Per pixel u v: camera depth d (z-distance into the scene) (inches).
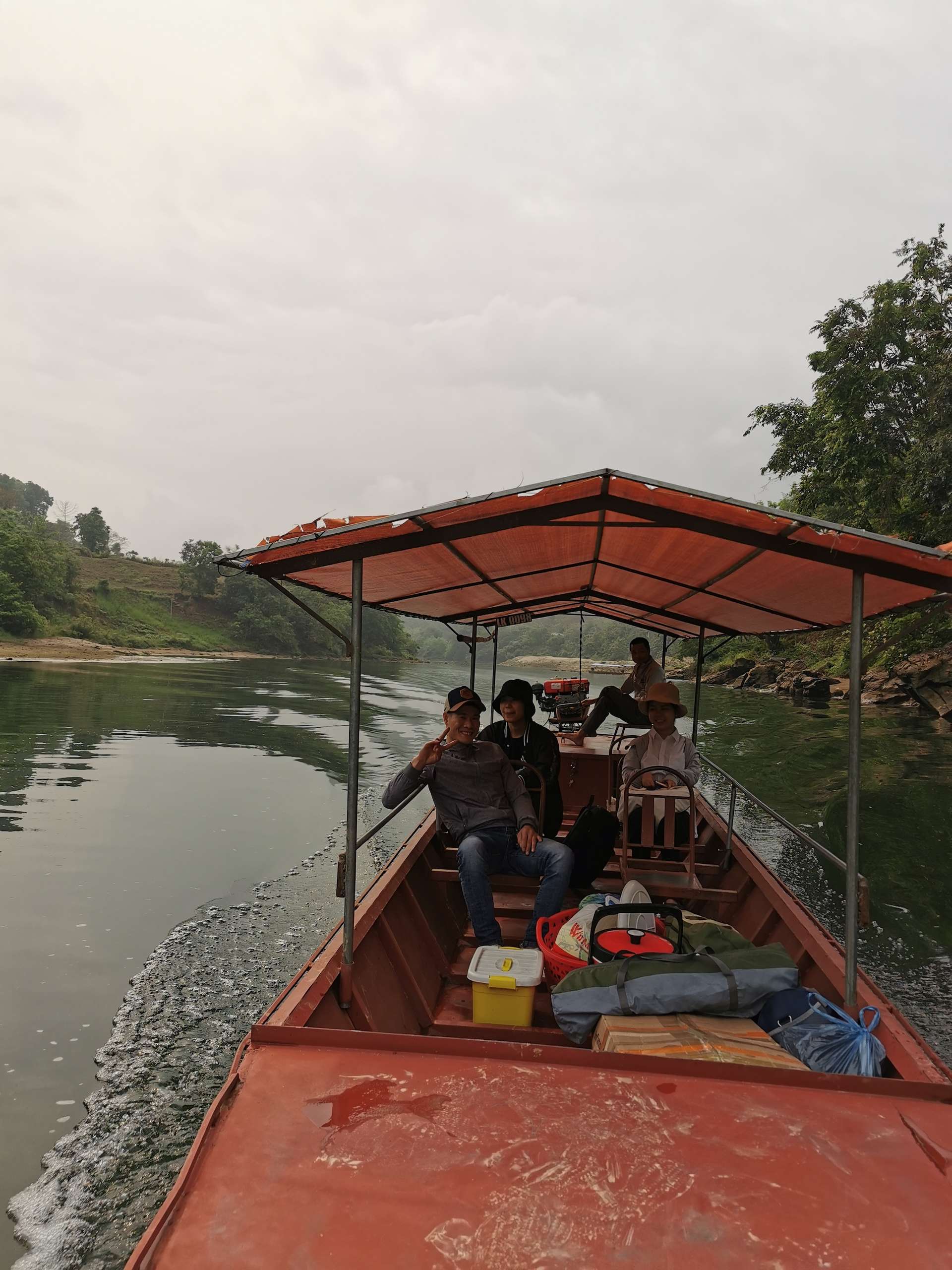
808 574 116.0
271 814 390.3
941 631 915.4
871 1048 92.8
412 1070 80.7
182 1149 144.8
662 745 183.2
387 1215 61.9
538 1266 57.5
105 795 423.5
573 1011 102.3
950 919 253.3
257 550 104.8
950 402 915.4
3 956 221.0
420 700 1088.2
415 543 105.3
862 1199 64.6
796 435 1176.2
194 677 1524.4
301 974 108.0
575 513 99.3
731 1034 96.1
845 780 472.4
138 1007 195.5
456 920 181.2
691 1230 60.8
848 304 1039.6
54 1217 127.3
